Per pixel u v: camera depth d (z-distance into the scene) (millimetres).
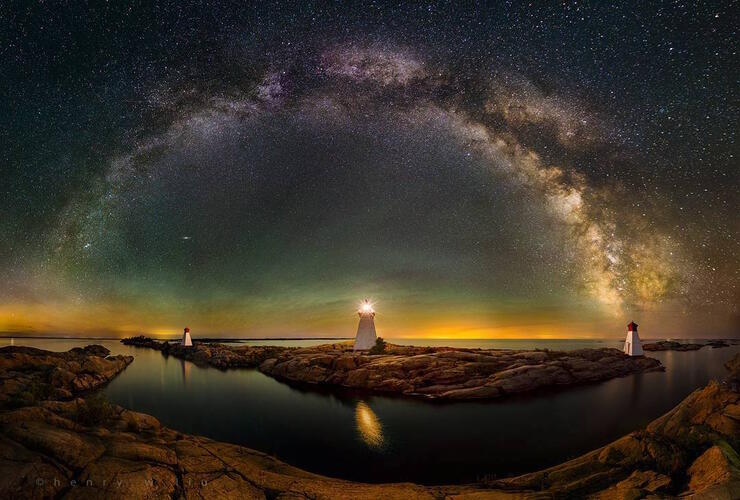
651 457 9180
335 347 37875
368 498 8586
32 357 24625
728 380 12039
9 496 6527
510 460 13070
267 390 25328
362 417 18609
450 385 23984
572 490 8516
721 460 7734
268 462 10922
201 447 10555
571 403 20953
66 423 9609
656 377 28594
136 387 26406
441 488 9445
